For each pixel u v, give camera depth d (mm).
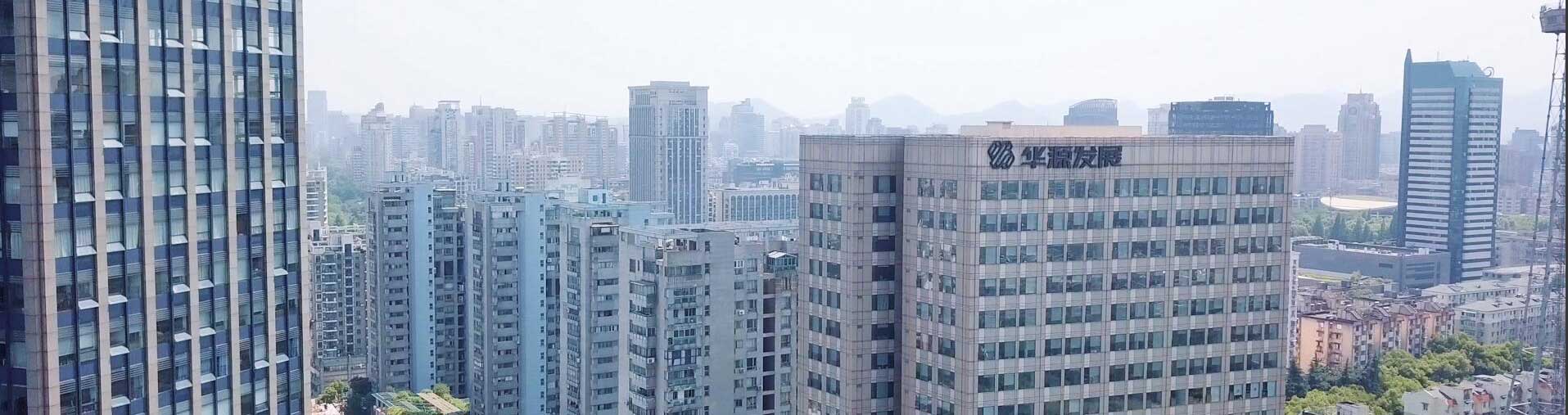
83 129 91250
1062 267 146875
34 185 88688
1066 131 158875
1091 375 149625
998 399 147125
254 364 106875
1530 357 172000
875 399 159250
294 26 108875
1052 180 145125
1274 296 155875
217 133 101750
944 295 148625
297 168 110688
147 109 95500
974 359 145625
